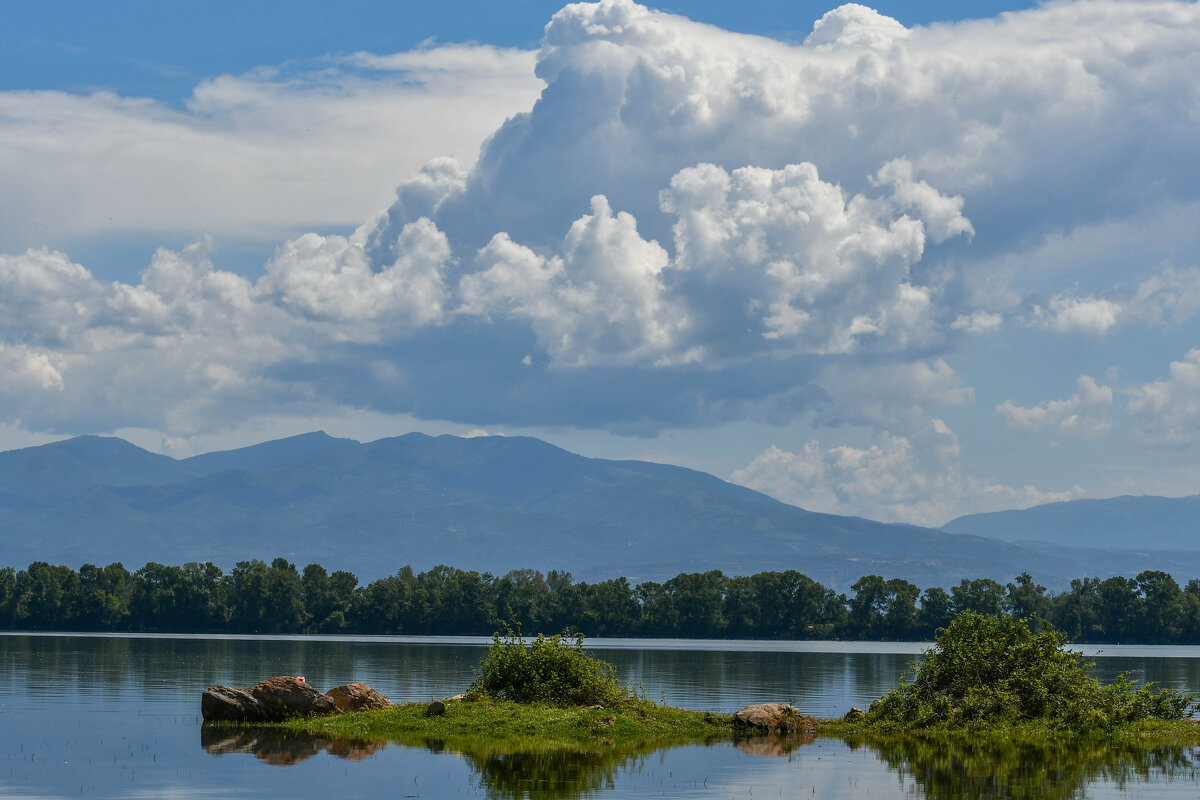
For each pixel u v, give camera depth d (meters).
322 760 53.12
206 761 52.66
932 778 49.00
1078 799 43.97
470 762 52.62
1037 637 70.69
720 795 44.56
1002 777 49.44
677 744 60.53
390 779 47.66
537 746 58.31
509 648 73.31
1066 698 68.50
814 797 44.28
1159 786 47.12
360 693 73.00
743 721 66.25
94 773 49.25
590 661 72.88
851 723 69.94
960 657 70.12
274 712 68.88
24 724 68.38
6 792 44.75
